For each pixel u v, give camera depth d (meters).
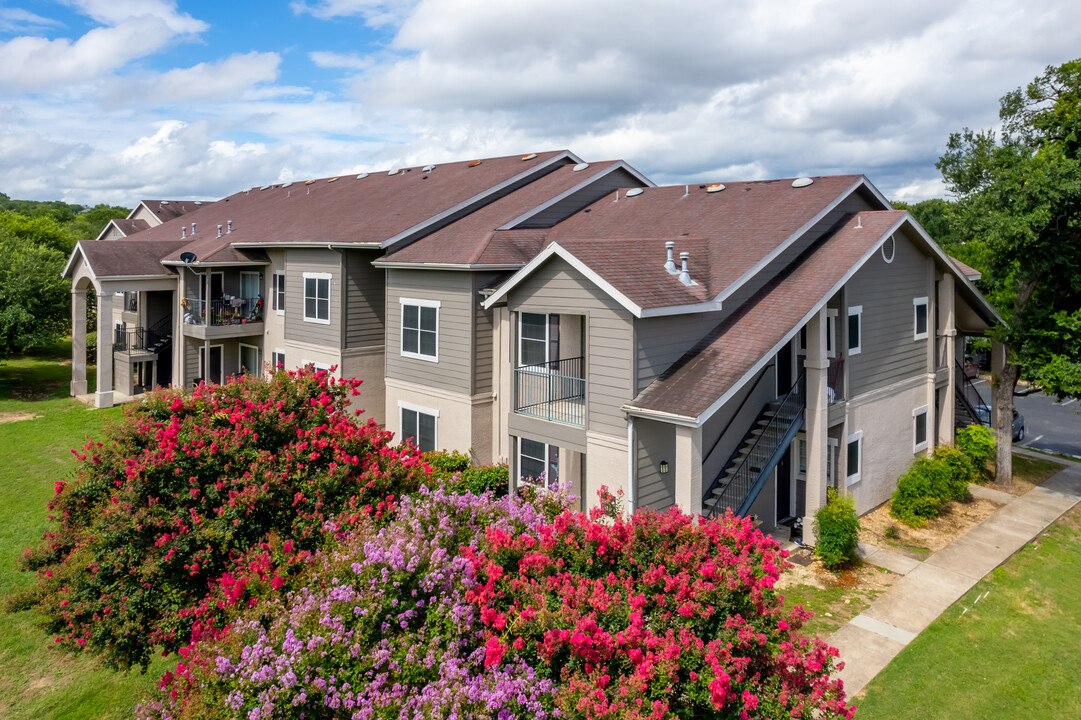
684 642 7.34
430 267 19.19
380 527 9.93
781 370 18.06
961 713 10.89
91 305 40.59
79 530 11.12
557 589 8.21
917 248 20.12
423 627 8.07
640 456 14.17
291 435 11.55
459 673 7.27
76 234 69.81
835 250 17.48
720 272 16.20
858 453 18.30
